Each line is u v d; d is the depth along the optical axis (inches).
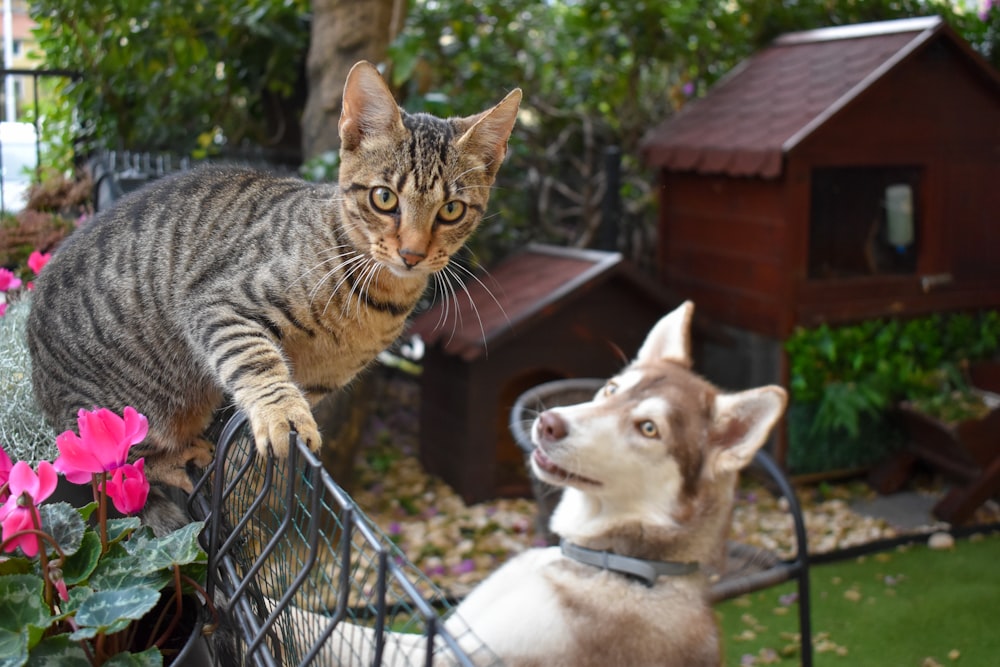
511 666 51.3
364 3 104.3
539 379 107.7
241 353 48.6
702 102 117.5
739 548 70.2
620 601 52.8
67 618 37.9
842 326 103.7
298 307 52.0
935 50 100.3
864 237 104.0
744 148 99.8
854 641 78.4
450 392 103.0
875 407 105.2
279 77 119.0
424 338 103.0
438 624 31.0
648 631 52.3
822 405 102.3
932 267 106.0
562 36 133.7
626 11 128.2
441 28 121.7
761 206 102.3
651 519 54.6
